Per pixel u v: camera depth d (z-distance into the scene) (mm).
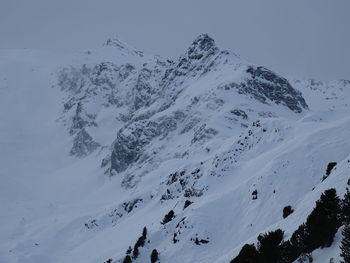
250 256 30875
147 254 62500
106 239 97812
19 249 121188
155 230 66438
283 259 27141
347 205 25562
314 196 36594
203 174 93250
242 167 82438
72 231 126500
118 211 120500
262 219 55938
